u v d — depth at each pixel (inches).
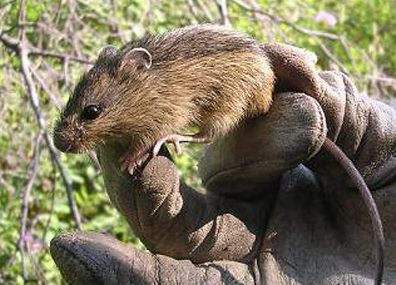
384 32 78.7
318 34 56.4
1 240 54.3
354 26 77.9
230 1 53.9
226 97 29.3
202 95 29.6
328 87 28.5
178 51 29.9
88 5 53.7
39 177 57.4
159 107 29.8
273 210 29.2
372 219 28.3
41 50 50.0
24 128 54.6
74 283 27.4
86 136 30.0
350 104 28.6
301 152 28.1
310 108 28.0
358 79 58.1
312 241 29.0
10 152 56.2
